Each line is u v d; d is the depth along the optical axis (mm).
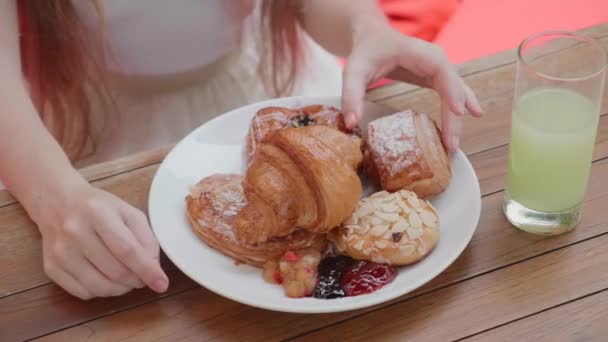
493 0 1474
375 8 1164
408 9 1479
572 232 920
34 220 940
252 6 1325
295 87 1361
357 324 860
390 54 1030
